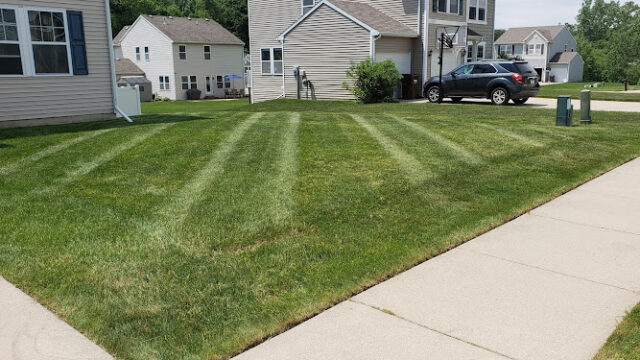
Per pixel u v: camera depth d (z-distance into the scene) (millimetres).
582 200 6125
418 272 4031
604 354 2891
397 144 8906
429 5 23656
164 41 50094
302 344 3004
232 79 54562
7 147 8406
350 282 3777
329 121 11945
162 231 4668
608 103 18078
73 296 3500
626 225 5227
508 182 6676
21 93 11500
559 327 3209
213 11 78562
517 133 10281
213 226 4809
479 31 28094
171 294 3529
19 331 3100
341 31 23172
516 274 4012
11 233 4594
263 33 28938
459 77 19422
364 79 21469
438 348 2959
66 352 2889
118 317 3240
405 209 5473
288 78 25641
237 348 2943
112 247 4301
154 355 2863
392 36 22969
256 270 3932
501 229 5086
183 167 7059
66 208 5316
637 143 9523
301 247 4387
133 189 6023
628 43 66688
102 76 12914
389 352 2918
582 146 9078
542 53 65375
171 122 11539
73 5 12141
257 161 7453
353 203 5586
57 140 9047
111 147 8367
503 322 3266
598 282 3883
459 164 7457
